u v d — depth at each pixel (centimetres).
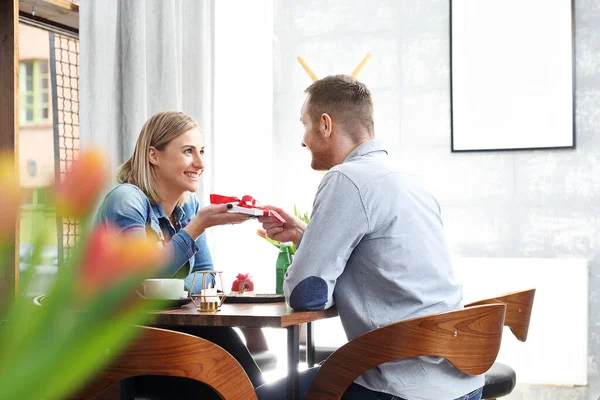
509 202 396
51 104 300
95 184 17
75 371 18
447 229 404
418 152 411
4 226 17
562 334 372
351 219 162
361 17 423
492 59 401
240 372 139
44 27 301
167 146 230
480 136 402
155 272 20
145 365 128
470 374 155
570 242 388
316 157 193
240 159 421
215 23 419
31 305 18
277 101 436
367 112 190
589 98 388
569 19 391
